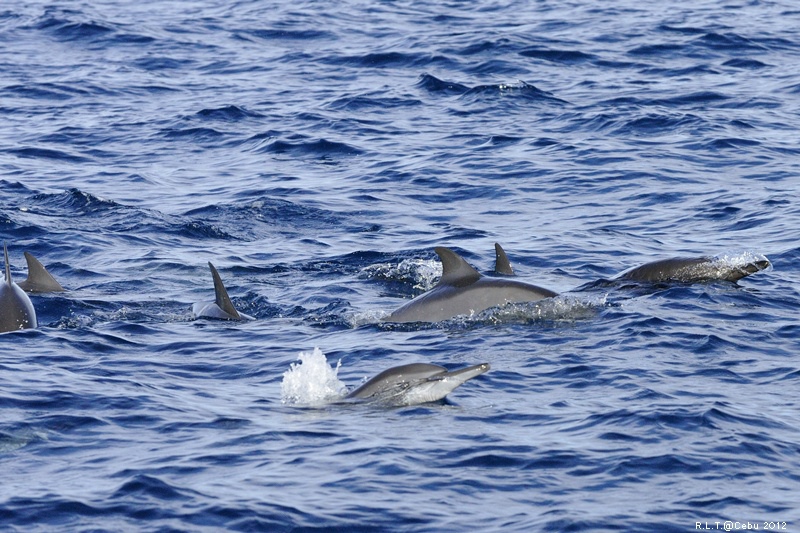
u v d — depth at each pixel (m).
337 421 50.09
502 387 55.06
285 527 39.59
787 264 80.12
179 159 122.12
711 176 109.06
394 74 160.25
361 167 116.62
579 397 53.25
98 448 46.84
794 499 41.81
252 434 48.41
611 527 39.44
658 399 52.19
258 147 125.94
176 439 47.91
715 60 161.62
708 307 68.75
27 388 54.34
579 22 190.25
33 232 93.69
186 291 78.75
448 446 46.75
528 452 46.06
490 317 67.94
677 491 42.38
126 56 176.75
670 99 139.88
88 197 104.25
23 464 45.06
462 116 136.62
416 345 63.31
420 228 95.88
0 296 67.56
